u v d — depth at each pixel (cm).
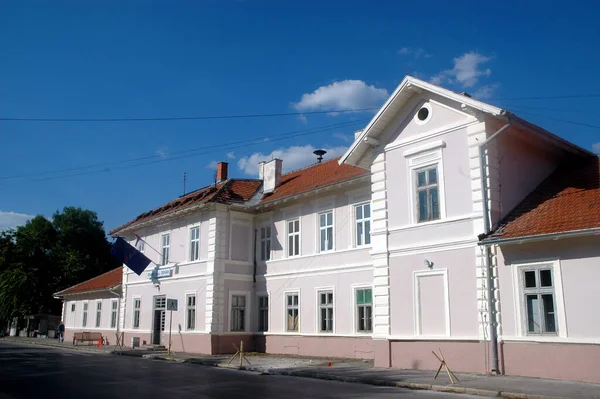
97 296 4238
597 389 1322
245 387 1471
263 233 3016
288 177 3244
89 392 1365
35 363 2294
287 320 2755
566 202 1673
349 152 2148
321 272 2598
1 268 5816
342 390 1414
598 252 1487
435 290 1833
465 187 1791
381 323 1970
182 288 3117
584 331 1483
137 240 3700
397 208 1995
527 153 1908
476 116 1788
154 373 1870
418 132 1975
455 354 1734
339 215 2562
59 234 7050
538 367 1549
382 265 2000
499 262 1678
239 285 2950
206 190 3312
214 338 2798
